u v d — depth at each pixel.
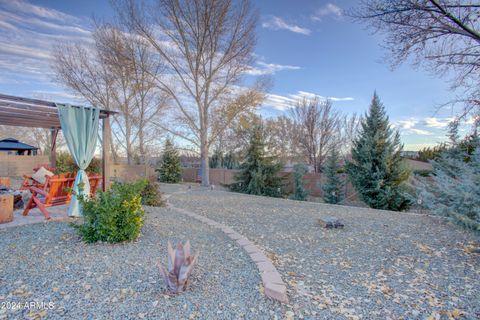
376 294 2.57
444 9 6.92
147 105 18.19
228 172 17.61
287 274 3.01
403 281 2.86
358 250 3.83
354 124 18.73
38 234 3.95
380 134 9.41
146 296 2.38
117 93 17.16
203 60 14.38
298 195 12.03
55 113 6.12
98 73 16.34
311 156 18.56
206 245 3.89
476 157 4.90
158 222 5.01
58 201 5.01
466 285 2.76
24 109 5.62
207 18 13.15
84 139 5.21
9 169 13.46
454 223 4.66
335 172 11.35
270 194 11.95
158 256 3.32
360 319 2.17
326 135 18.33
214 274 2.89
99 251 3.39
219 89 14.84
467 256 3.54
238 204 7.98
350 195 11.80
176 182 17.23
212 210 6.91
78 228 3.72
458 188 4.48
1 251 3.29
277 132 20.58
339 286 2.73
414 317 2.21
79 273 2.78
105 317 2.06
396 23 7.40
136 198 3.92
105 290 2.46
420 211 9.10
